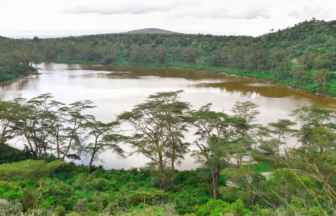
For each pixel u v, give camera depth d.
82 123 38.97
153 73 147.75
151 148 29.70
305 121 43.28
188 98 80.62
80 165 37.03
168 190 30.38
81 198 23.12
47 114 37.56
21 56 129.00
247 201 24.84
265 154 32.25
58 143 38.62
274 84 113.62
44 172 21.62
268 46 178.00
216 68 164.62
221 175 33.78
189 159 40.38
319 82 92.25
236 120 32.56
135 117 33.53
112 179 31.83
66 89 91.62
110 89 92.56
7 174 18.67
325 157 30.14
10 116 34.75
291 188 21.14
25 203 19.30
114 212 19.08
